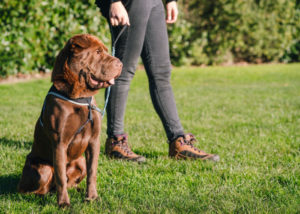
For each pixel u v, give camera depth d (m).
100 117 2.71
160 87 3.77
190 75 13.34
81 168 2.92
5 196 2.81
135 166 3.52
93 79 2.51
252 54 17.23
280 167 3.49
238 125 5.61
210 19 16.08
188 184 3.06
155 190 2.92
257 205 2.57
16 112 6.59
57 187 2.58
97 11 11.05
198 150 3.80
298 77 13.02
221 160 3.74
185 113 6.73
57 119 2.53
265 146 4.27
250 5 16.00
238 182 3.09
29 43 10.41
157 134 4.95
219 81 12.16
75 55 2.45
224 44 16.31
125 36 3.54
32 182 2.80
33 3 9.99
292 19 16.94
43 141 2.77
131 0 3.46
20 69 10.60
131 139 4.65
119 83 3.71
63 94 2.54
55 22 10.58
